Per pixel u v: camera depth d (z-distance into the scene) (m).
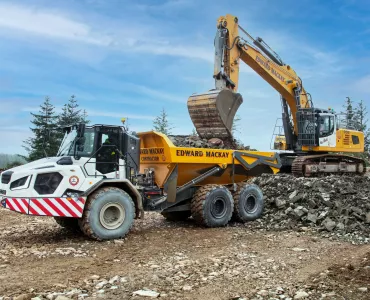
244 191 10.08
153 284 5.13
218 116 11.77
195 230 9.13
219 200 9.61
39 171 7.50
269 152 10.98
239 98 12.40
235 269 5.86
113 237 7.84
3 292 4.76
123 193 8.04
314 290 4.92
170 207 9.57
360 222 9.01
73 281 5.23
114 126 8.40
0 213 11.58
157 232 8.84
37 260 6.30
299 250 7.12
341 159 20.52
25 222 10.12
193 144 10.13
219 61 13.83
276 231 9.02
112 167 8.31
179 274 5.57
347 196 10.56
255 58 16.30
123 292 4.80
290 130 19.70
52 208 7.44
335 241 7.89
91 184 7.83
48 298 4.53
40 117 29.41
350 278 5.39
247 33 15.69
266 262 6.28
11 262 6.16
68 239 7.95
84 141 8.05
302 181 12.01
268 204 10.85
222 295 4.77
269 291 4.89
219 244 7.64
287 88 18.22
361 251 7.02
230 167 10.26
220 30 14.08
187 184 9.54
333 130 19.27
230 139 11.94
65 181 7.61
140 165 9.84
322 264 6.20
